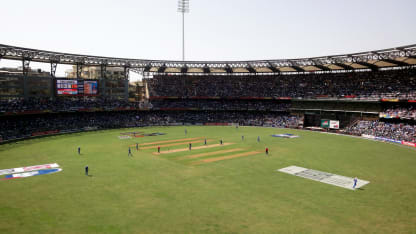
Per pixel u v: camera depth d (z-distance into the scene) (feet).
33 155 134.51
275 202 76.48
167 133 221.25
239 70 302.66
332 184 92.43
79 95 239.09
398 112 211.00
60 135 206.18
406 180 97.09
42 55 212.64
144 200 77.51
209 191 85.10
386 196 81.41
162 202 76.13
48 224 62.69
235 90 308.40
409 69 231.91
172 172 106.01
